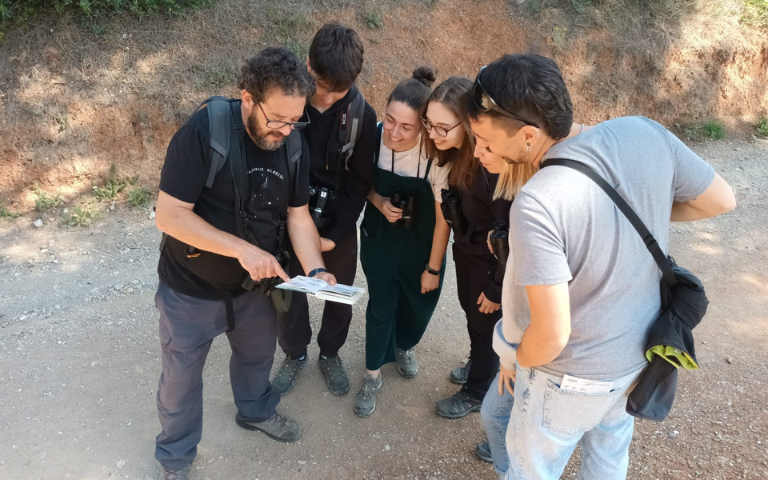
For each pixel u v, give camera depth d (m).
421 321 3.20
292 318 3.03
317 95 2.56
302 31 5.78
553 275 1.47
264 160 2.19
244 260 2.06
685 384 3.38
